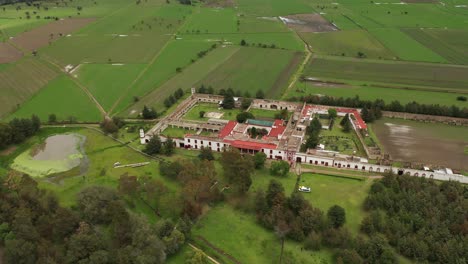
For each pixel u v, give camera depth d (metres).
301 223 175.50
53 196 189.12
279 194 187.75
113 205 172.75
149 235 159.00
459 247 158.50
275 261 163.25
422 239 165.50
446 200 186.75
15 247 149.50
